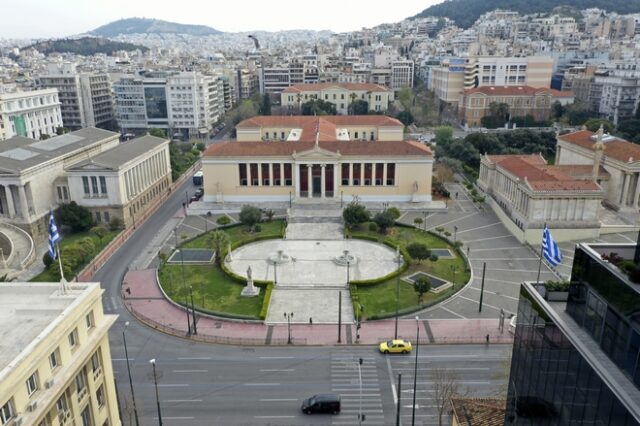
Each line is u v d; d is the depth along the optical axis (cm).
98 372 4906
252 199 13762
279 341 7369
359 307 8081
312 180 13575
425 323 7800
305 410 5872
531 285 3953
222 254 10038
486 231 11669
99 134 15525
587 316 3225
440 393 5731
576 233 10925
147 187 13625
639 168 11875
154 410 5966
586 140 14212
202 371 6706
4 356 4016
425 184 13512
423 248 9362
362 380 6475
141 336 7562
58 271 9181
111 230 12069
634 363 2692
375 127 17938
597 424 2845
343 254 10119
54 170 12300
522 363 4012
